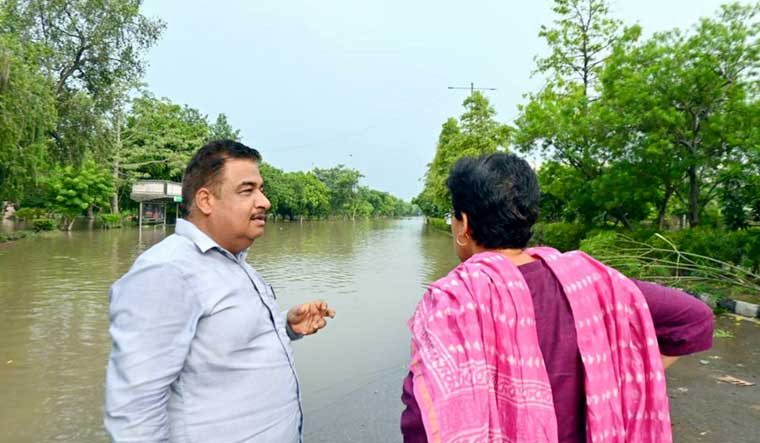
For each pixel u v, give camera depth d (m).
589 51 16.19
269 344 1.38
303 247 19.56
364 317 6.79
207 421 1.25
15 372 4.46
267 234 29.25
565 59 16.48
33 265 11.87
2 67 13.52
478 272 1.00
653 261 8.42
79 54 21.02
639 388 1.00
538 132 12.45
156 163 33.06
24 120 14.65
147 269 1.21
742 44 8.84
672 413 3.36
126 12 21.17
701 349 1.06
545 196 17.36
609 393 0.97
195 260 1.29
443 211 38.38
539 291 1.01
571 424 0.96
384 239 26.45
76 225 26.66
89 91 22.16
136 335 1.15
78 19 20.77
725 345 4.95
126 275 1.23
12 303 7.51
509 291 0.97
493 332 0.96
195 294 1.24
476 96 27.00
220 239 1.43
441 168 30.61
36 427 3.36
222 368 1.27
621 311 1.02
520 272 1.03
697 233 8.81
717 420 3.25
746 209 9.96
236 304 1.31
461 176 1.15
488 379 0.93
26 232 20.59
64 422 3.43
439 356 0.93
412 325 1.06
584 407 0.98
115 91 22.30
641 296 1.03
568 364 0.96
